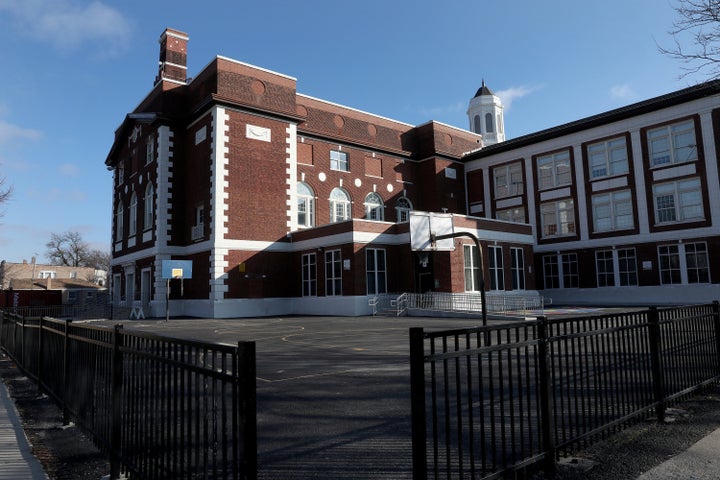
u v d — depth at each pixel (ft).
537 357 14.98
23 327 35.76
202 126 100.17
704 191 97.30
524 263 107.45
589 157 116.47
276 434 18.43
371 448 16.57
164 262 93.35
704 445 16.35
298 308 99.86
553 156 123.75
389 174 130.72
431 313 82.02
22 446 18.31
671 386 21.54
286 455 16.08
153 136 109.40
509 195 131.85
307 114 116.37
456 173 140.56
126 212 123.65
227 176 94.89
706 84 34.58
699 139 98.58
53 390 25.03
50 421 22.48
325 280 94.89
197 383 11.34
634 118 108.68
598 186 114.01
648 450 16.10
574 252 117.60
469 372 12.40
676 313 22.85
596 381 17.44
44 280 236.43
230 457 14.64
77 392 20.24
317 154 116.37
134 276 113.09
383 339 49.32
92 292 203.31
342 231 91.81
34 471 15.71
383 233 94.53
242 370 9.52
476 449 15.99
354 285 88.63
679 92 100.32
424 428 10.99
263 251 98.02
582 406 16.46
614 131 112.06
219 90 96.02
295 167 105.40
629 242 107.76
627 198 109.60
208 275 93.56
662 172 103.60
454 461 14.84
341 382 27.89
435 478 10.99
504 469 12.96
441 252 90.68
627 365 19.06
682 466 14.53
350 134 124.26
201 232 97.45
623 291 108.06
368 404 22.66
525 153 128.98
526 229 109.50
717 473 13.96
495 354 31.19
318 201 114.62
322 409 21.99
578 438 15.75
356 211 121.70
